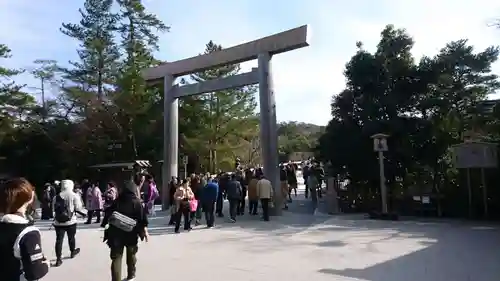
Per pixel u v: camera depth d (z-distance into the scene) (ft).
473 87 49.78
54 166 109.29
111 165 82.53
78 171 102.17
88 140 100.78
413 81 47.80
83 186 63.21
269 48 51.03
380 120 47.88
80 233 40.40
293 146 171.94
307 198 67.77
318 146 55.21
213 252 28.14
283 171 56.80
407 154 46.01
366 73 50.39
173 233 37.73
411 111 48.19
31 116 108.68
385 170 47.37
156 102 99.35
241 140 108.37
